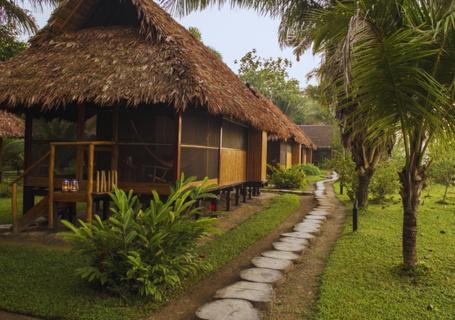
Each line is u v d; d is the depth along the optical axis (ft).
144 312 13.71
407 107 15.48
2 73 28.43
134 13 31.04
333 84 17.94
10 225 27.61
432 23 14.57
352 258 19.79
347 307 13.84
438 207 38.04
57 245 22.68
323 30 16.99
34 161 28.91
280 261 19.81
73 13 30.73
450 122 15.24
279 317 13.57
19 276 16.72
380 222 29.53
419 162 17.34
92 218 25.30
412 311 13.56
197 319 13.08
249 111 31.94
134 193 26.48
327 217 33.78
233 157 38.06
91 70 25.96
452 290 15.48
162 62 25.16
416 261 17.92
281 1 37.22
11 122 53.83
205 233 18.51
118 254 15.15
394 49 14.23
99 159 28.45
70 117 28.60
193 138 28.04
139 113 27.40
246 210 37.88
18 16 40.52
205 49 37.45
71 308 13.60
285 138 49.67
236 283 16.52
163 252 15.42
